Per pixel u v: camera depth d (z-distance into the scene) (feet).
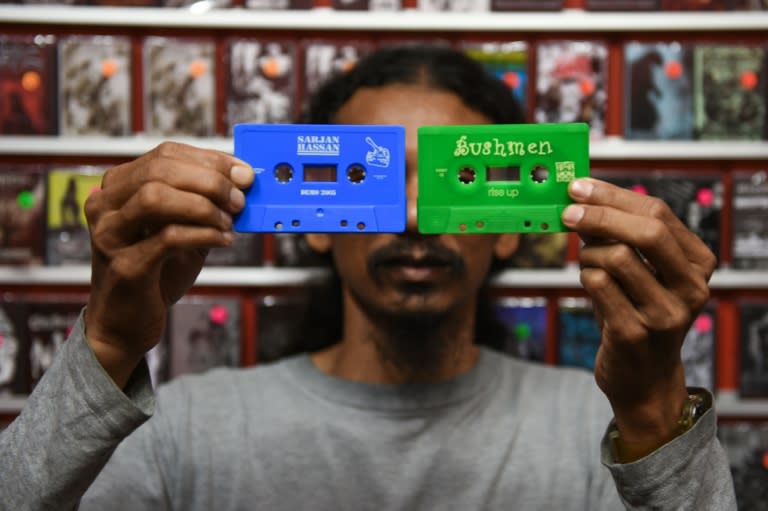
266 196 2.54
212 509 3.40
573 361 5.78
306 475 3.38
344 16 5.51
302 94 5.61
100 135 5.62
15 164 5.93
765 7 5.55
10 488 2.46
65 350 2.52
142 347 2.51
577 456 3.45
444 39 5.91
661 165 6.03
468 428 3.47
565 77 5.68
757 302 5.80
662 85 5.66
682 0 5.56
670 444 2.41
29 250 5.65
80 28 5.82
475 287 3.38
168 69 5.62
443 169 2.55
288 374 3.71
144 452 3.46
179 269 2.61
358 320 3.53
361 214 2.56
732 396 5.92
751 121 5.63
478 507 3.30
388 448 3.38
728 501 2.48
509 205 2.54
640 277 2.28
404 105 3.35
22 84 5.57
